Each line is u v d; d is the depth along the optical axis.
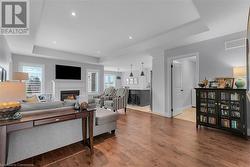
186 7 2.73
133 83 11.40
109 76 11.72
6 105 1.71
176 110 5.38
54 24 3.47
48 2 2.54
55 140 2.32
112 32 4.03
